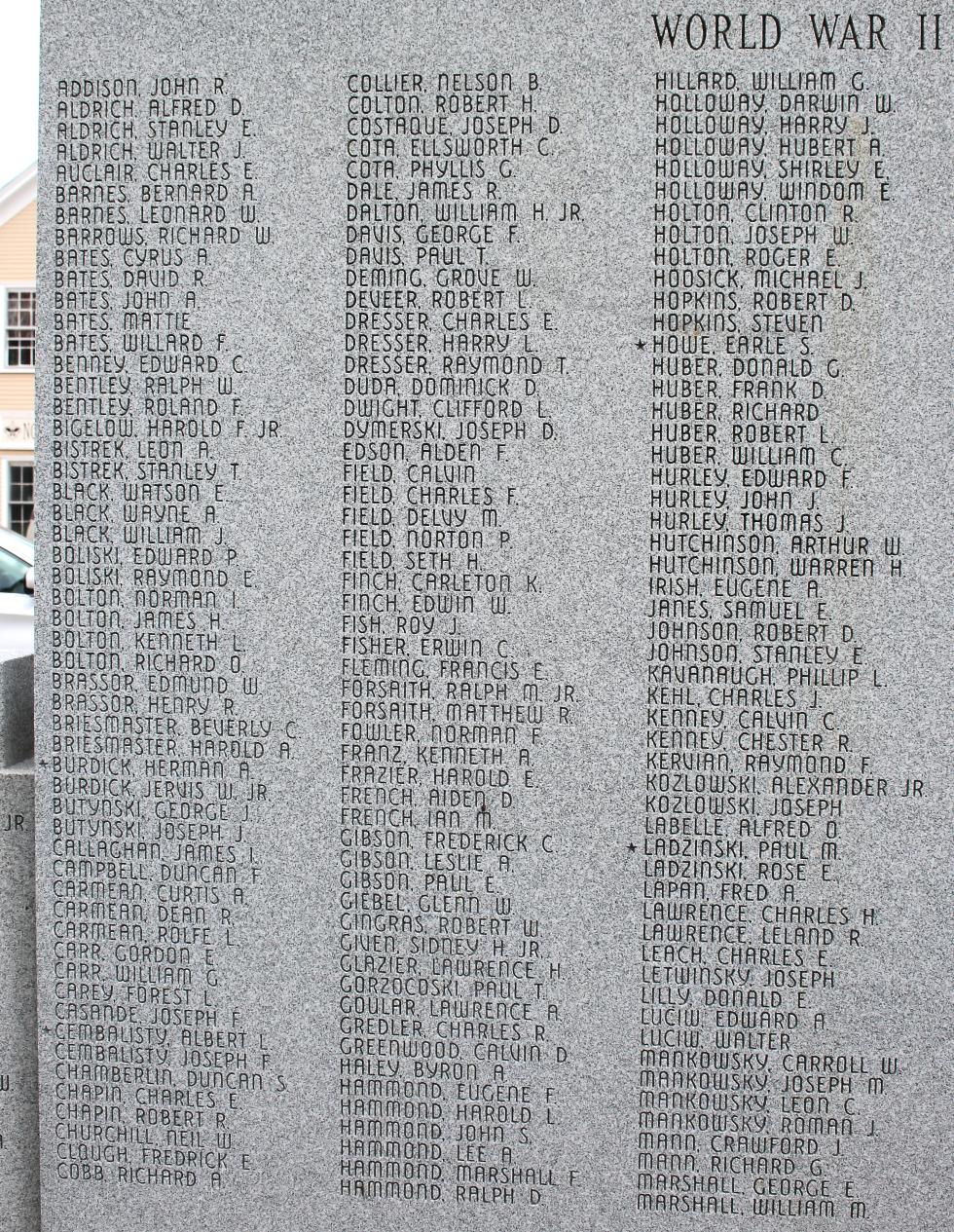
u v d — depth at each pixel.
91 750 4.20
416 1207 4.19
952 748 3.97
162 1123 4.25
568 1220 4.15
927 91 3.88
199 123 4.05
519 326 4.00
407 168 4.00
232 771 4.17
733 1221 4.11
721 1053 4.09
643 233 3.96
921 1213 4.04
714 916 4.07
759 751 4.03
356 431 4.07
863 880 4.02
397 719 4.11
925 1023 4.02
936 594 3.95
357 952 4.17
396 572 4.08
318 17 4.00
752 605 4.00
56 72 4.07
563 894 4.10
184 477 4.13
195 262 4.08
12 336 21.75
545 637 4.05
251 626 4.14
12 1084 4.34
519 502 4.04
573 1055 4.12
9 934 4.32
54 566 4.17
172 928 4.21
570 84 3.94
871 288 3.92
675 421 3.98
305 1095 4.20
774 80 3.91
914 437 3.93
